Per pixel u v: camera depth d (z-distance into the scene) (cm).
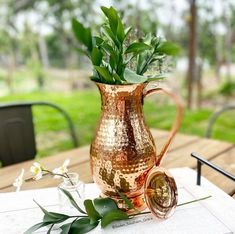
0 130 96
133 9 200
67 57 336
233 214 52
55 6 300
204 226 48
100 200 47
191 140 95
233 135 210
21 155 100
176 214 52
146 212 51
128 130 48
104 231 47
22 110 100
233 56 304
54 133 208
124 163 48
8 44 319
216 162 78
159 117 237
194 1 238
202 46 277
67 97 296
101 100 50
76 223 46
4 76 326
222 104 285
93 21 258
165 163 77
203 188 60
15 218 52
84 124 226
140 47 45
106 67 46
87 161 79
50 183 66
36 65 345
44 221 46
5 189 64
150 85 52
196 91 292
